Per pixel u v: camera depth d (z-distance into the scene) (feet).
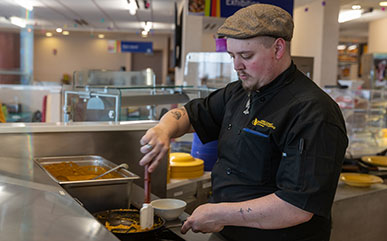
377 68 23.49
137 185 6.42
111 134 6.27
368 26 30.22
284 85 4.07
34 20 37.17
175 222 4.81
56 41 51.83
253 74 3.98
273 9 3.88
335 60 21.88
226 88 5.11
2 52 45.91
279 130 3.99
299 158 3.69
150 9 30.30
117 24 40.06
